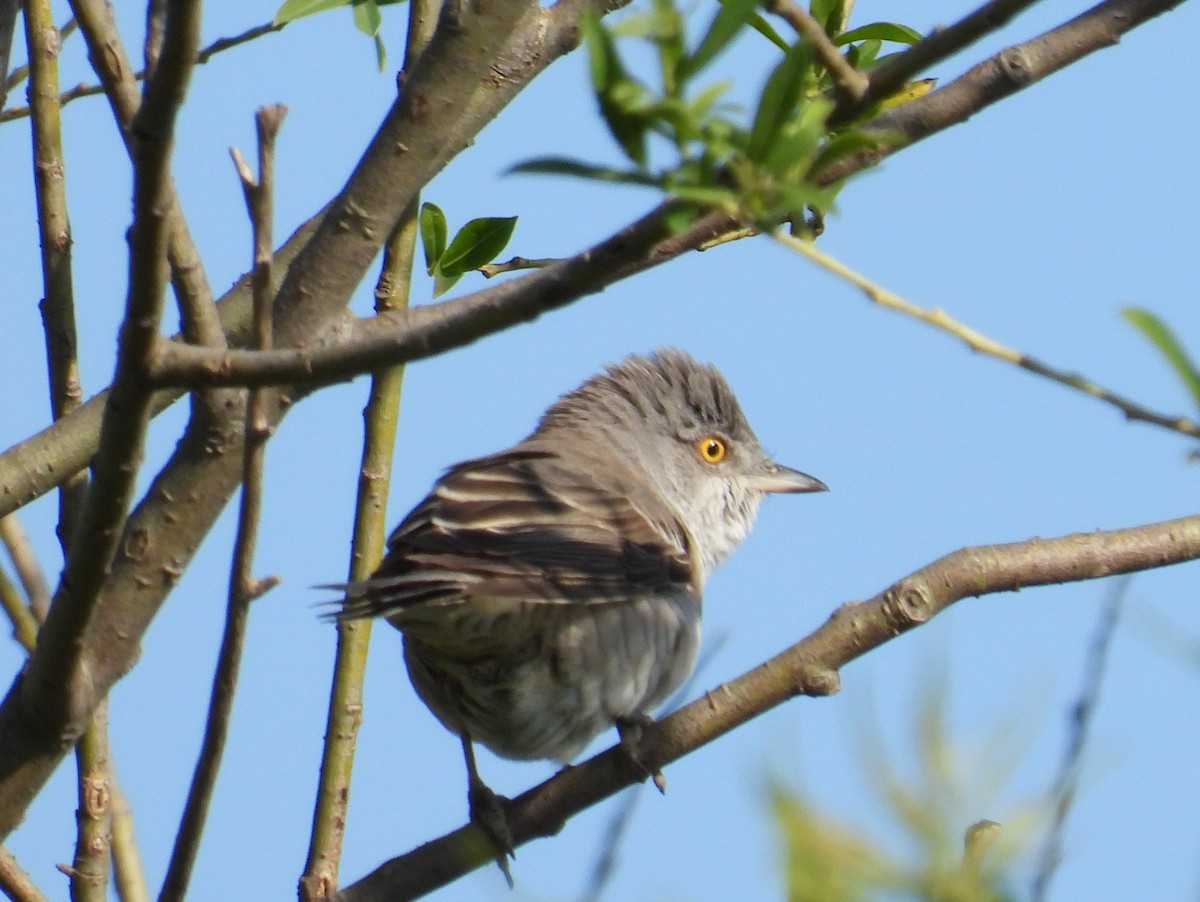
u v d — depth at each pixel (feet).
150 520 26.55
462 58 27.37
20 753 26.08
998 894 14.01
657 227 18.65
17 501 29.32
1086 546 29.94
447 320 19.90
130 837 29.60
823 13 29.63
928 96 24.56
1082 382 20.39
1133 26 24.61
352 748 30.50
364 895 29.84
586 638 36.76
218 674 23.24
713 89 17.88
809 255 20.25
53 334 30.73
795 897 13.84
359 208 27.45
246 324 31.89
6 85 31.07
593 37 17.54
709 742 31.96
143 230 20.44
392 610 31.07
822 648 30.71
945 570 30.30
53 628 24.47
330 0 30.50
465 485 37.55
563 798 33.04
